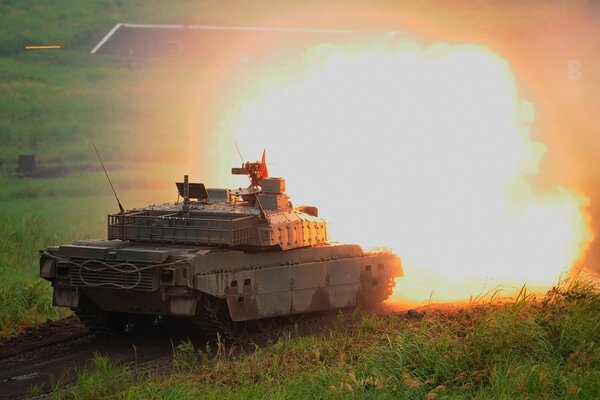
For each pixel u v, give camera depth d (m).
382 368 50.16
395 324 59.69
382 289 71.38
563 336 55.31
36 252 97.94
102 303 61.50
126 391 48.03
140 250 58.31
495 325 55.03
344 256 69.06
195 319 59.81
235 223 60.06
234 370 51.62
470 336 54.81
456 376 50.59
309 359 53.25
